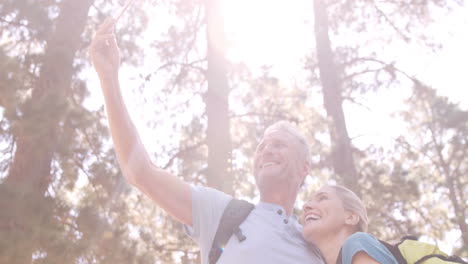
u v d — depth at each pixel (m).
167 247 11.03
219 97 11.74
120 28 11.93
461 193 19.23
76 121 7.43
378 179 12.25
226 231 2.56
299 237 2.66
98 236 7.04
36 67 7.99
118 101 2.53
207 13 12.88
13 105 6.66
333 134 13.50
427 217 15.37
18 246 5.72
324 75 15.07
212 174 10.88
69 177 8.10
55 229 6.25
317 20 15.86
